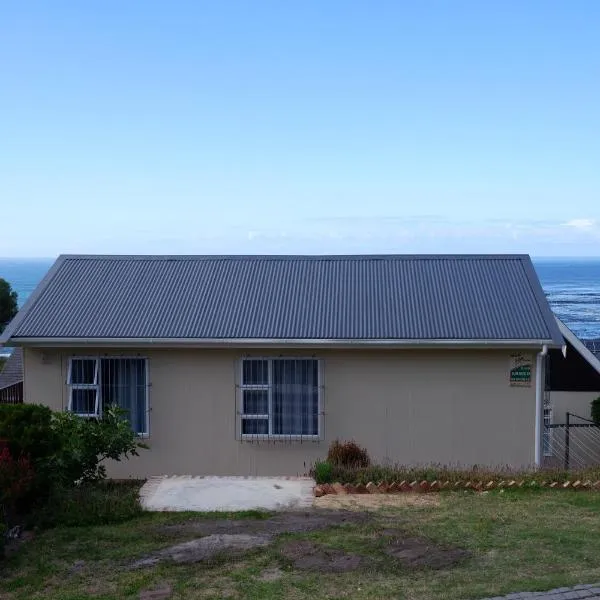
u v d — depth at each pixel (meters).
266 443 13.60
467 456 13.44
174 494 10.56
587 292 116.38
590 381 16.83
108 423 11.36
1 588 6.98
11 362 23.64
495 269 15.02
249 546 7.84
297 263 15.53
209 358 13.66
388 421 13.50
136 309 14.14
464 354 13.42
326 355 13.52
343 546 7.74
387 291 14.44
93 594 6.70
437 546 7.70
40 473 9.24
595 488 10.66
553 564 7.09
